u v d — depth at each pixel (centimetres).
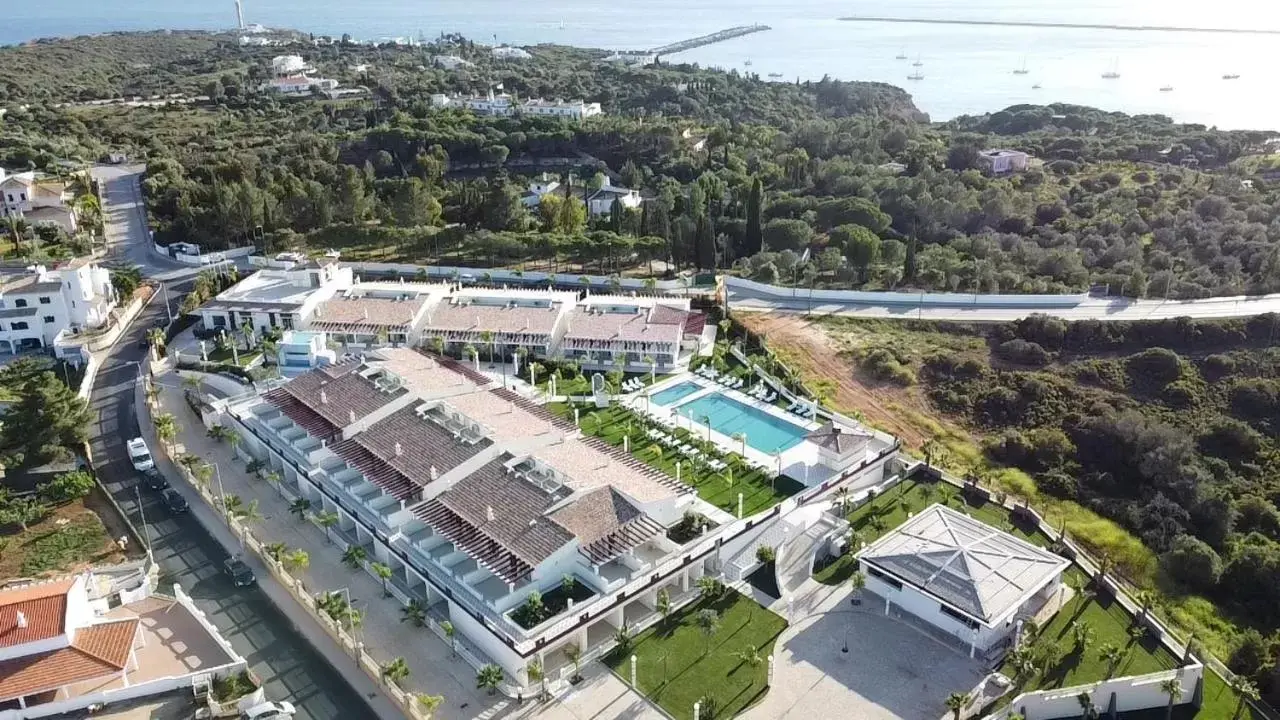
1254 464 12406
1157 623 8450
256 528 10131
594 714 7500
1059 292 16975
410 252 19462
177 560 9581
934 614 8506
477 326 14762
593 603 8225
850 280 18200
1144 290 16825
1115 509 11538
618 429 12269
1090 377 14300
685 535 9406
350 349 14512
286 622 8688
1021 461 12675
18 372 13575
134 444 11456
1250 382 13625
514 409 11006
